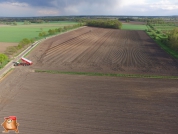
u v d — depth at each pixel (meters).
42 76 42.59
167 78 42.34
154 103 31.11
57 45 79.31
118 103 30.97
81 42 88.88
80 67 50.31
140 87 37.31
